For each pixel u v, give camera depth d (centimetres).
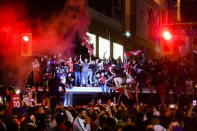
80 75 3195
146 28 5981
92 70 3259
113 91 3219
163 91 3438
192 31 2902
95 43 4372
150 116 1391
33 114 1519
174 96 3675
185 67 4053
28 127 1092
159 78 3556
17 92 1711
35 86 2744
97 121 1457
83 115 1533
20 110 1504
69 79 3034
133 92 3419
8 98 1628
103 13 4625
